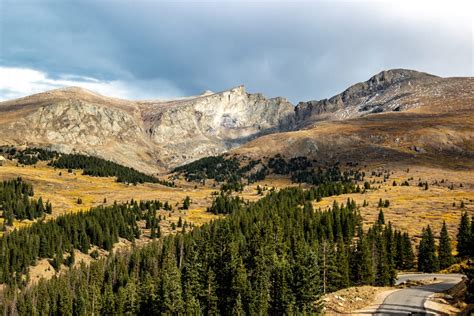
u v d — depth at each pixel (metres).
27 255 142.50
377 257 98.44
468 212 178.12
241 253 97.50
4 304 117.75
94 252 158.50
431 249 108.62
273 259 85.56
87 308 108.94
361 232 118.31
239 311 70.88
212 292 81.44
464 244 109.69
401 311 53.50
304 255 74.44
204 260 91.88
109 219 178.38
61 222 172.00
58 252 150.12
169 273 86.19
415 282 80.31
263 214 142.50
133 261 133.38
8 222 181.12
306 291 63.75
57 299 116.94
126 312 94.00
